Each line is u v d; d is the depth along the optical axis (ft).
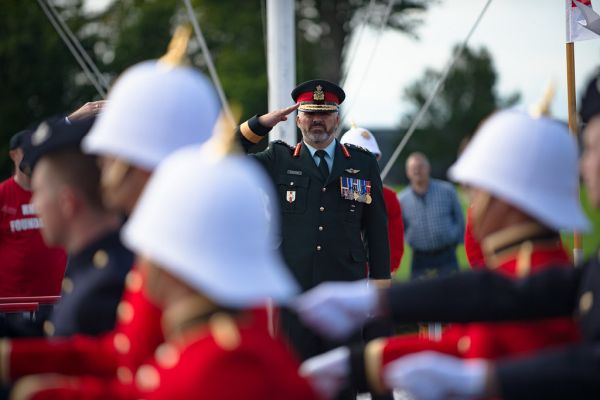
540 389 14.61
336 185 37.01
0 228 41.19
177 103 16.99
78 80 184.65
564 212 16.43
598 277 16.15
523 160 16.55
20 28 178.29
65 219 18.04
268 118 36.29
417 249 63.16
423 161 62.75
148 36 196.65
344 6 194.29
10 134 179.32
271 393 13.56
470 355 16.98
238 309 14.08
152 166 16.72
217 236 13.64
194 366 13.41
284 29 45.75
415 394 14.74
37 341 16.96
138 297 15.58
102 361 16.66
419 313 16.96
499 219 16.97
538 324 16.76
